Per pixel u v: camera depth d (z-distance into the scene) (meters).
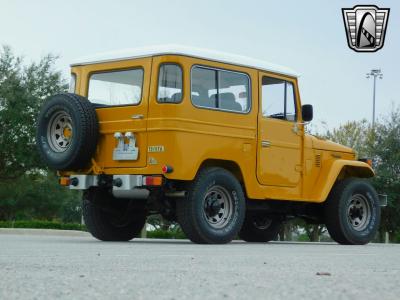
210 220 9.47
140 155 9.42
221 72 9.80
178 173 9.17
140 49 9.72
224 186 9.54
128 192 9.56
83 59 10.39
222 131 9.70
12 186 30.08
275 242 12.24
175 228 38.97
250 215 11.80
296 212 11.39
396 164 29.88
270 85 10.48
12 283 3.60
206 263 5.35
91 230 10.55
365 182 11.36
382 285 3.77
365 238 11.24
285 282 3.89
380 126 31.19
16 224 20.09
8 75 28.38
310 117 10.88
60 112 9.91
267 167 10.28
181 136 9.23
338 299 3.14
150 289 3.47
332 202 11.10
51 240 10.02
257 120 10.18
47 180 31.38
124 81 9.82
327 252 7.63
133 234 10.88
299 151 10.80
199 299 3.12
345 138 37.16
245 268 4.90
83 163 9.85
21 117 27.95
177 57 9.39
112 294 3.24
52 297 3.08
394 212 28.77
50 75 29.20
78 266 4.80
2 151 28.17
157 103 9.36
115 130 9.71
